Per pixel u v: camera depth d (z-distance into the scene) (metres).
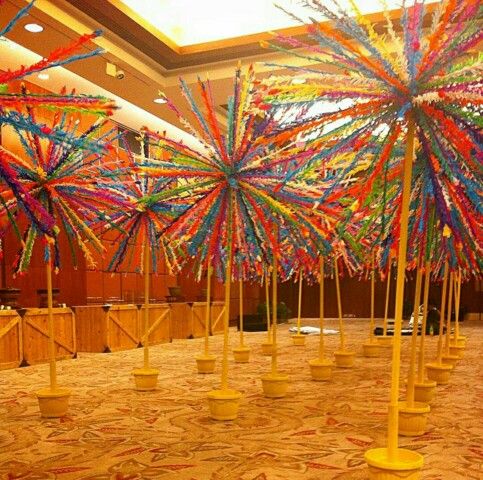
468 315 16.84
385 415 3.94
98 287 10.54
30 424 3.76
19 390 5.16
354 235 3.77
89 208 3.88
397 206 2.82
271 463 2.86
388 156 2.35
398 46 2.24
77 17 7.39
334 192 2.68
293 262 5.21
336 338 10.60
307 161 2.70
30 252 3.79
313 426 3.63
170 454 3.04
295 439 3.31
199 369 6.12
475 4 2.07
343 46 2.27
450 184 2.36
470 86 2.05
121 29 7.87
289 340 10.27
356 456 2.97
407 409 3.38
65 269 9.65
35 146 3.67
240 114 3.46
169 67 9.16
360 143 2.32
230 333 12.32
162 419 3.88
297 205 3.49
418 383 4.23
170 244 4.93
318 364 5.46
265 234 3.80
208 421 3.80
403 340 9.52
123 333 8.78
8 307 6.89
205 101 3.49
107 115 2.41
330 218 3.44
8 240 8.41
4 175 2.37
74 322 7.78
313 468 2.78
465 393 4.73
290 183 3.40
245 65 8.77
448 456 2.95
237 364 6.89
